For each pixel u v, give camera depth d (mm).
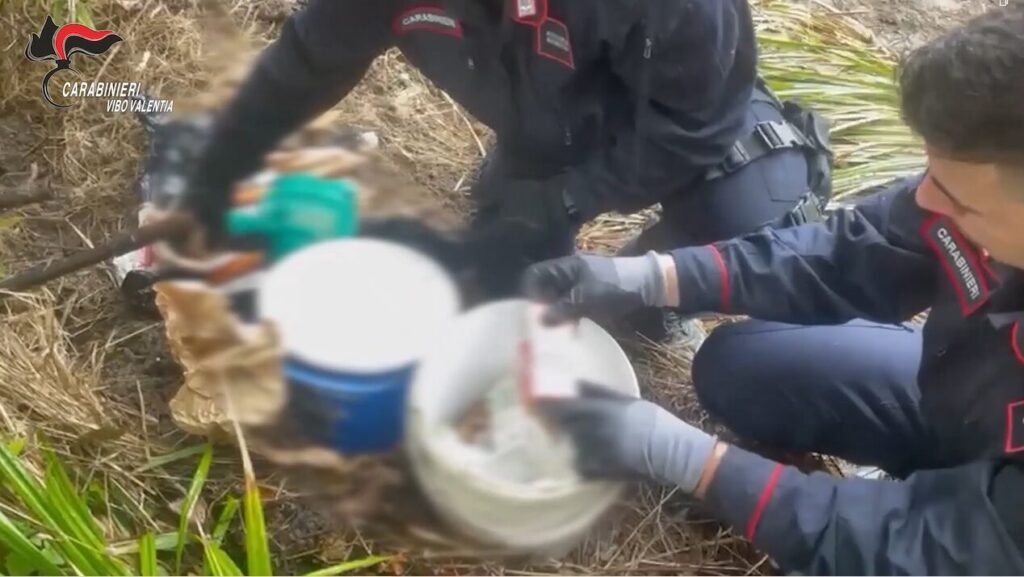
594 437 1141
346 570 1174
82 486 1199
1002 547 905
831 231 1259
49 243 1467
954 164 802
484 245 1429
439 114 1782
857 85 1966
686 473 1117
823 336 1318
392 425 1190
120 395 1320
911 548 958
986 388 1000
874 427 1302
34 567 1041
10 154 1564
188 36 1708
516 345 1226
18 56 1615
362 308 1260
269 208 1387
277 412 1212
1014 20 759
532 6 1185
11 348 1271
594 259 1293
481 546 1181
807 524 1021
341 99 1568
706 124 1318
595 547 1271
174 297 1283
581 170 1413
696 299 1276
